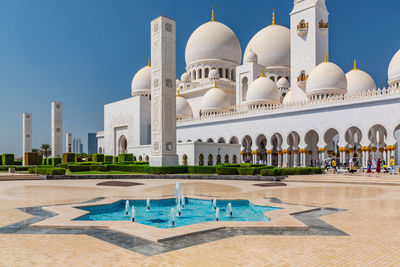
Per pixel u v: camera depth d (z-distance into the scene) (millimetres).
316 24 51281
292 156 55156
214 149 47469
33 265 6102
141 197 16469
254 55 61812
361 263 6211
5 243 7758
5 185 24062
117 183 24719
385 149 42219
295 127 47281
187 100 70812
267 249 7164
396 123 37875
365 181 25734
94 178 30703
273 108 50469
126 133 68312
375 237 8320
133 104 65562
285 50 63688
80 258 6535
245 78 63250
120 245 7523
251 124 52781
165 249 7160
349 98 42000
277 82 62562
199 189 20812
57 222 9922
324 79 46438
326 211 12367
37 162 56188
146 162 42906
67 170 38594
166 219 12414
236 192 19094
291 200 15500
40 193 18766
